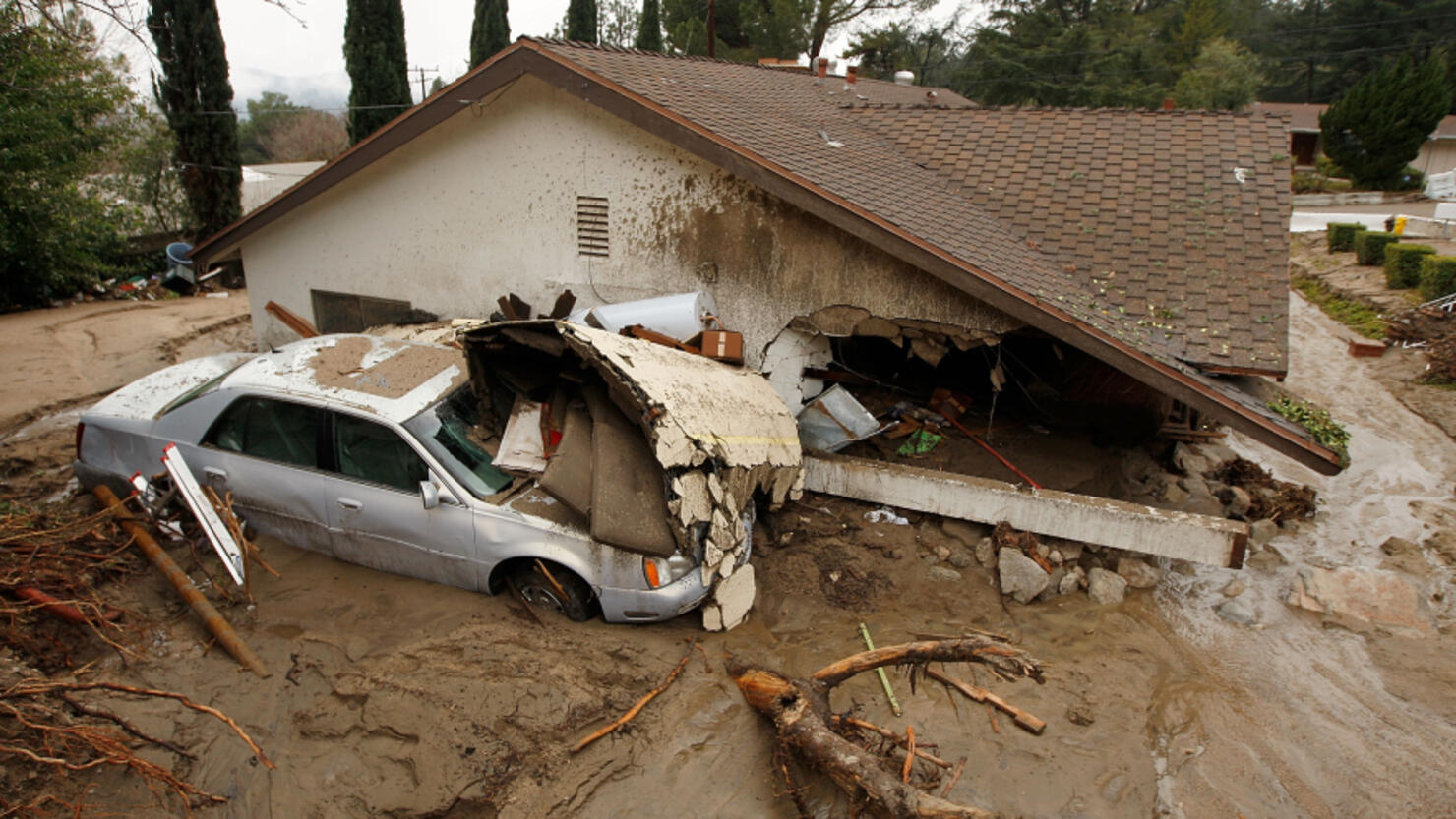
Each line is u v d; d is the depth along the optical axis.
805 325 7.77
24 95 14.01
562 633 5.09
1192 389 6.22
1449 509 8.09
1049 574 6.11
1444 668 5.45
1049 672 5.21
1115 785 4.29
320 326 10.27
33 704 4.10
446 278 9.34
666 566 5.09
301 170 28.02
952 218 7.98
